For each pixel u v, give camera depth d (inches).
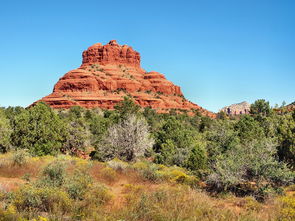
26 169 529.3
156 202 305.6
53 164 465.4
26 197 279.7
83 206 289.0
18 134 775.1
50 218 229.3
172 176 580.7
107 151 860.0
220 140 703.1
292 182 521.0
